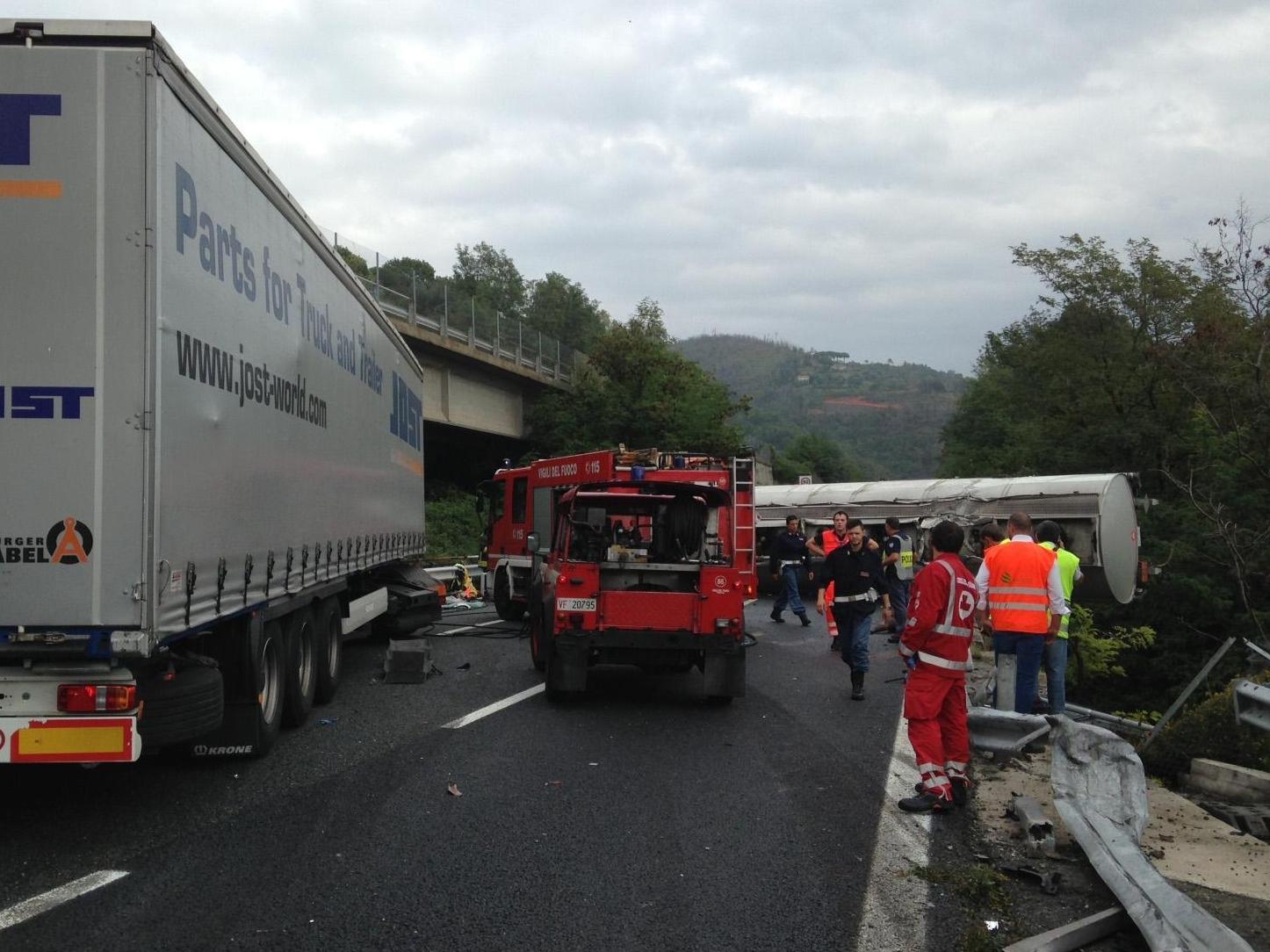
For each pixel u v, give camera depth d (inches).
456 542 1577.3
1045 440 1569.9
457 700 433.1
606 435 1934.1
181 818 255.4
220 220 265.3
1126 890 191.6
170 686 247.9
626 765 322.0
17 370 218.8
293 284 341.7
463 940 184.2
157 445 222.1
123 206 221.0
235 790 282.4
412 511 653.9
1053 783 246.8
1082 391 1501.0
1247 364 924.0
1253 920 197.2
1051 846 237.8
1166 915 175.0
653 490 455.2
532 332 1939.0
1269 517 989.2
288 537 334.0
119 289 220.4
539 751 338.3
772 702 447.5
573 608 418.6
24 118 219.6
